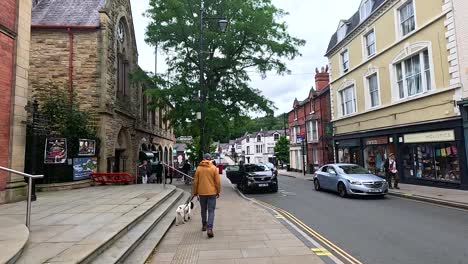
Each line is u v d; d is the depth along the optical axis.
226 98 21.53
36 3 20.56
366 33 21.72
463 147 14.05
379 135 20.42
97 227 6.75
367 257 5.81
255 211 10.85
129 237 6.55
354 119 23.72
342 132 25.77
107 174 16.80
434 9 15.52
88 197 11.64
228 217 9.73
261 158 85.75
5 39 10.44
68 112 15.98
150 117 29.95
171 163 42.62
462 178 14.02
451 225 8.25
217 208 11.65
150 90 19.52
